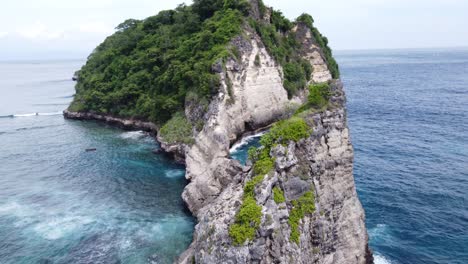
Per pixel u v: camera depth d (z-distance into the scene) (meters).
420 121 81.75
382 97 116.19
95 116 91.94
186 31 81.56
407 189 45.91
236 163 42.56
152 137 73.62
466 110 90.69
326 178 24.69
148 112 76.44
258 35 73.94
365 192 45.25
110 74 92.56
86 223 38.91
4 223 39.03
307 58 92.69
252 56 69.38
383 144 65.44
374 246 33.91
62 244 34.91
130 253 33.25
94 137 75.25
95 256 32.88
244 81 66.25
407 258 32.16
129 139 72.75
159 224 38.56
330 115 25.05
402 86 141.00
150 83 80.00
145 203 43.84
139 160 59.84
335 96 25.81
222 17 73.38
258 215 21.19
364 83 154.62
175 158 59.31
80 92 101.62
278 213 21.88
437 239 34.94
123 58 93.31
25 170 55.81
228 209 23.69
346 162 25.70
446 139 67.06
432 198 43.31
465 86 133.38
